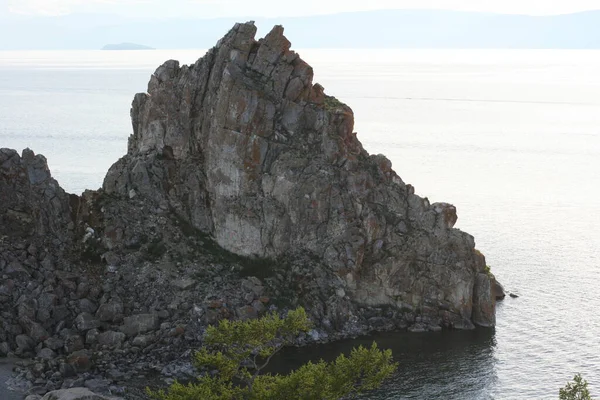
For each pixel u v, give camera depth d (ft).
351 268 371.15
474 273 377.71
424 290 374.02
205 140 399.85
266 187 386.11
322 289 366.22
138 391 292.81
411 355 334.44
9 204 374.02
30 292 343.87
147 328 336.49
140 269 366.84
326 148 389.60
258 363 320.91
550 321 375.25
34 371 301.02
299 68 399.03
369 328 360.48
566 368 323.16
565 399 218.59
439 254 378.73
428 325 365.81
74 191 642.22
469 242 382.63
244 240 383.45
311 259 376.48
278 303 360.69
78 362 307.58
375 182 392.27
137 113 422.82
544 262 472.03
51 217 378.94
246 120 386.11
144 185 399.03
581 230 556.10
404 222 386.52
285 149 389.60
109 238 377.09
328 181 382.63
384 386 303.89
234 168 386.52
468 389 302.66
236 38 402.11
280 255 380.78
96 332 329.72
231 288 363.15
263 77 397.19
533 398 296.92
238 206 385.09
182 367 312.91
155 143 407.85
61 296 347.36
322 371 225.15
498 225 570.87
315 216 379.96
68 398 263.70
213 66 404.98
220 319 344.69
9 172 377.30
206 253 383.24
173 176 402.52
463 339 353.31
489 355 335.06
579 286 426.51
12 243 364.38
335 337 350.02
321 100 401.90
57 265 363.35
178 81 410.93
